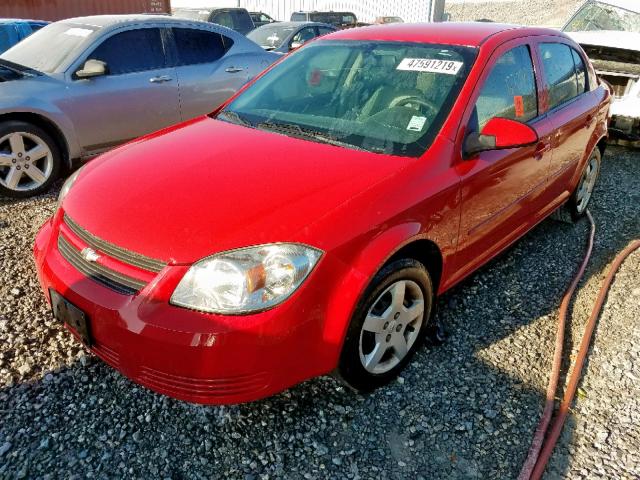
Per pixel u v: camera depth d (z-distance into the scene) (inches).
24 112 180.7
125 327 78.8
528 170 128.5
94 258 85.0
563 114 144.4
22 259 141.7
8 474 80.7
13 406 92.6
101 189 95.3
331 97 122.0
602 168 241.3
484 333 119.6
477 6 1382.9
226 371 78.0
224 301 77.1
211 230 81.0
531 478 84.0
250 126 119.3
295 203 85.7
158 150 108.1
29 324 113.9
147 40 216.1
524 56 132.3
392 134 107.3
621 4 297.1
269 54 261.9
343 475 83.9
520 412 97.9
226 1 963.3
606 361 112.0
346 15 715.4
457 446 90.4
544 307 130.8
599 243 166.4
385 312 95.7
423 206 95.2
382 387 102.2
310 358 84.1
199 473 82.9
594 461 88.4
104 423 90.5
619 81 264.2
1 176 183.5
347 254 83.8
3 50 305.4
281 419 93.4
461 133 106.6
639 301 133.6
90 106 196.5
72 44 202.1
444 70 116.0
